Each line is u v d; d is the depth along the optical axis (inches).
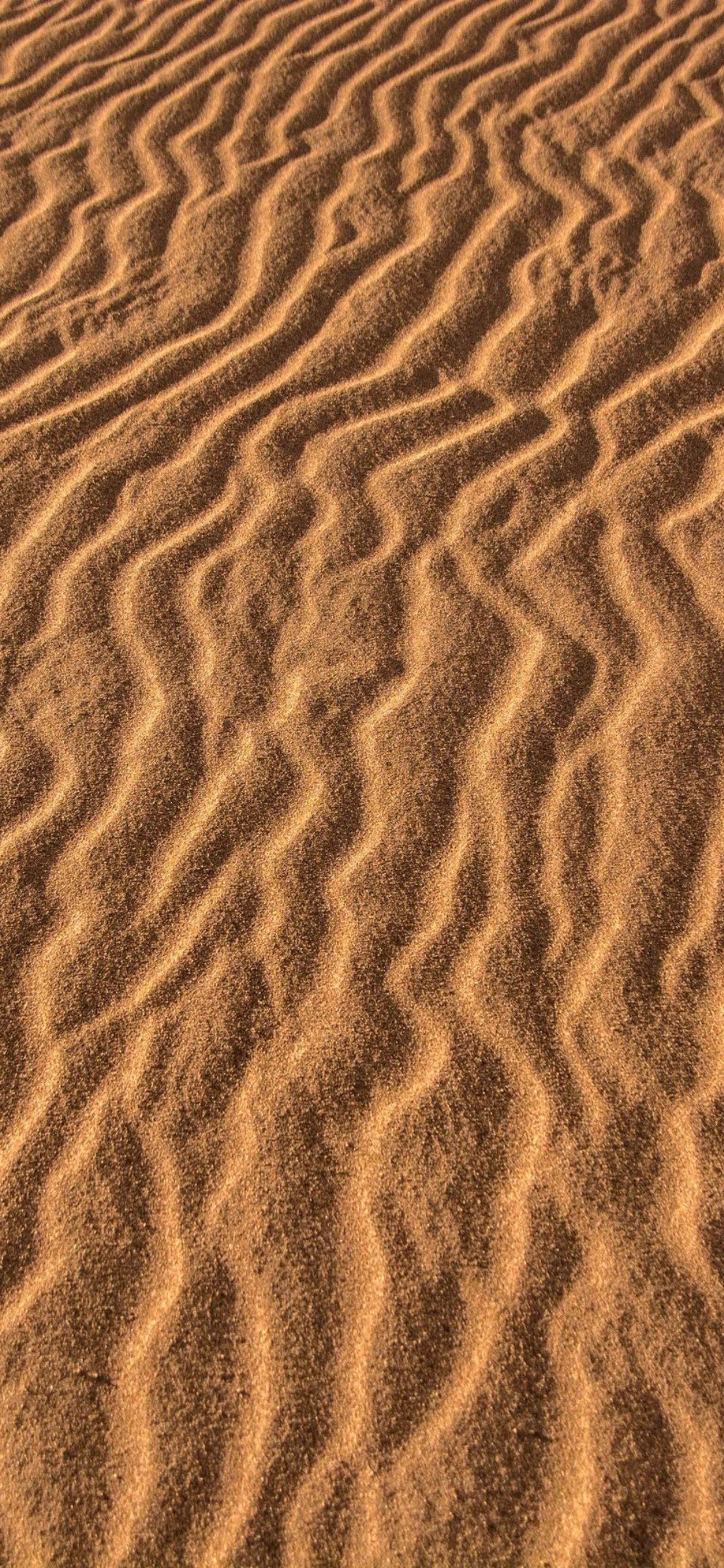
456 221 182.2
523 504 141.3
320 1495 74.3
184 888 105.2
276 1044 94.7
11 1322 81.4
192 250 180.1
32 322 169.5
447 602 130.1
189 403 156.0
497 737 116.5
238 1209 86.0
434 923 102.1
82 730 118.6
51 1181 87.7
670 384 155.9
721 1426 76.3
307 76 213.8
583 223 181.0
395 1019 95.8
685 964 99.2
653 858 106.5
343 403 155.3
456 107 204.8
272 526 139.9
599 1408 77.0
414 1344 79.7
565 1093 91.4
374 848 107.7
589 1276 82.4
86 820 110.7
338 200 187.3
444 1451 75.6
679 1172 87.2
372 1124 90.0
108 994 98.1
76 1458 76.1
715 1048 94.1
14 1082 93.0
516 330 164.4
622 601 129.6
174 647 126.6
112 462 148.6
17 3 238.5
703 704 119.0
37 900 104.8
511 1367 78.7
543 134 198.5
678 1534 72.8
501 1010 96.2
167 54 221.8
